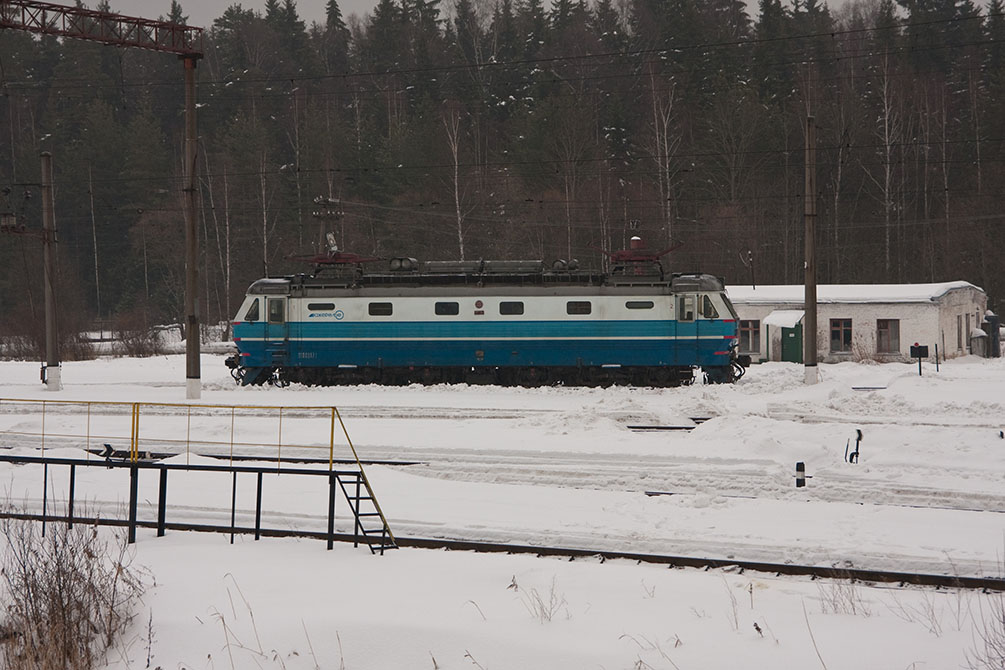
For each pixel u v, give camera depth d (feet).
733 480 203.82
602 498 192.75
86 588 125.08
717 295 381.40
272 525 175.11
